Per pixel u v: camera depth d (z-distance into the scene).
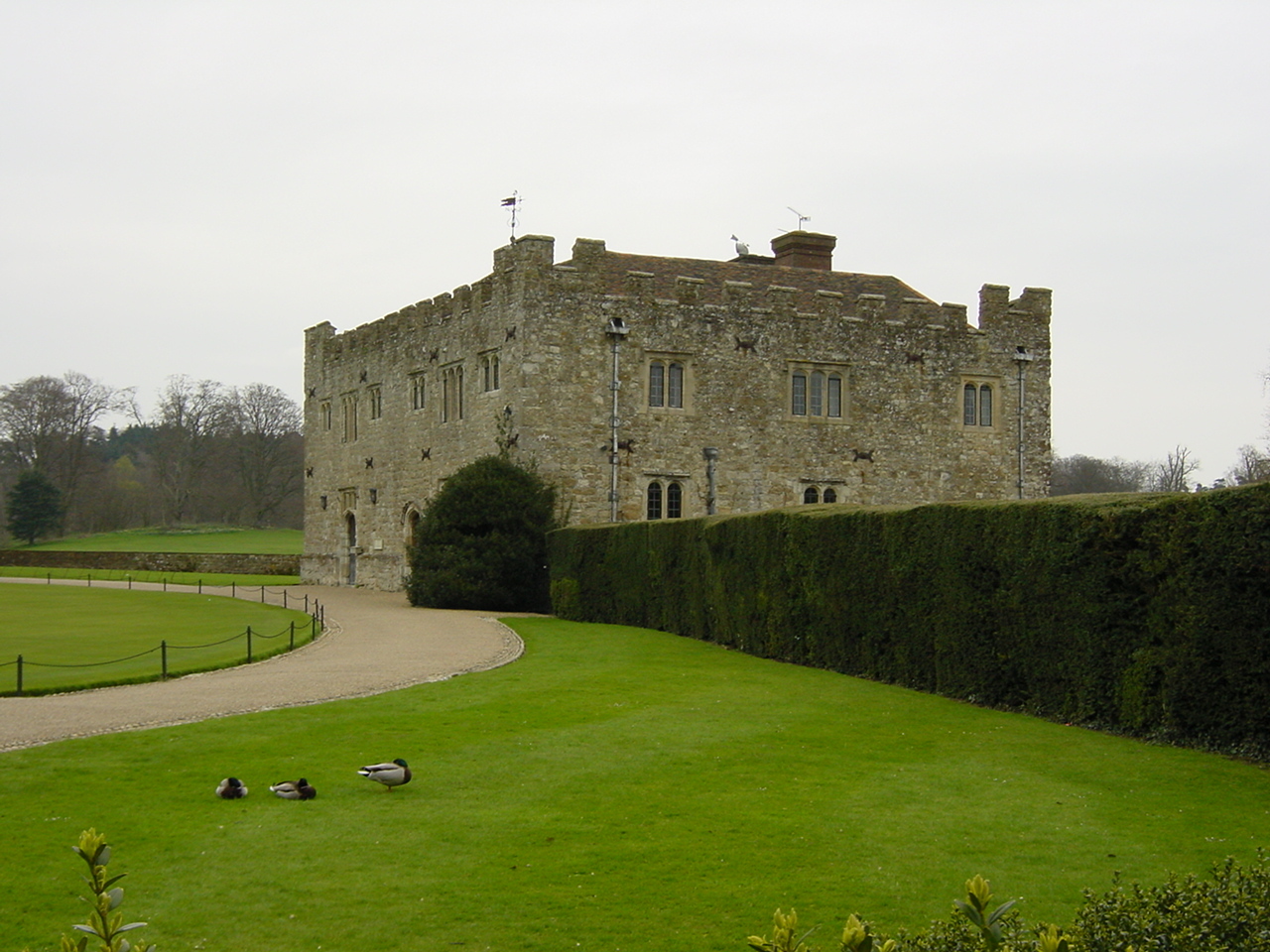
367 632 28.33
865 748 15.58
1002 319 40.97
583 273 36.00
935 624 20.45
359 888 10.35
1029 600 18.36
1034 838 11.45
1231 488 14.80
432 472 41.31
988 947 6.34
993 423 40.81
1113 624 16.77
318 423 50.88
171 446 99.81
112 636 27.72
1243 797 12.69
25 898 10.06
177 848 11.34
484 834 11.75
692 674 21.98
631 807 12.65
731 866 10.81
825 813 12.41
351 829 11.91
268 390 99.38
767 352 37.88
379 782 13.16
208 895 10.18
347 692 19.23
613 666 22.64
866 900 9.92
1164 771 13.98
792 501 37.88
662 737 16.09
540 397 35.41
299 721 16.78
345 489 48.09
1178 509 15.50
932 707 18.91
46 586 47.25
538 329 35.44
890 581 21.64
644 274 36.66
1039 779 13.76
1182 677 15.43
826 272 43.00
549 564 34.34
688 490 36.78
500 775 13.94
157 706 17.91
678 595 29.05
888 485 39.09
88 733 15.97
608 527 32.09
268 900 10.08
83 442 96.00
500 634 27.78
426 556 35.66
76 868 10.77
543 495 34.97
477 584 34.50
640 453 36.31
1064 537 17.64
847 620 22.78
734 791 13.28
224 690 19.41
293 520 100.44
